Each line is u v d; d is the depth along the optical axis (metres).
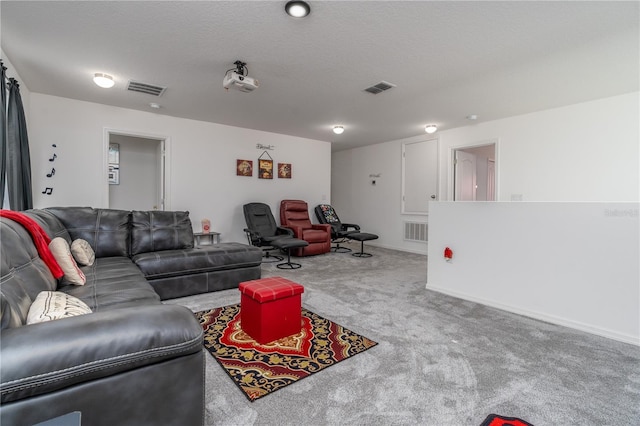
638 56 2.75
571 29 2.31
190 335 1.03
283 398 1.48
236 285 3.36
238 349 1.97
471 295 3.00
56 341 0.85
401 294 3.19
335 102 4.04
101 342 0.89
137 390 0.96
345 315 2.58
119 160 5.53
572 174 4.16
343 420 1.33
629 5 2.02
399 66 2.96
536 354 1.93
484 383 1.62
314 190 6.58
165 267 2.88
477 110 4.39
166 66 3.00
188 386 1.05
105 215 3.13
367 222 7.21
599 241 2.26
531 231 2.60
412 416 1.36
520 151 4.64
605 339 2.16
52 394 0.84
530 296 2.60
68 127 4.01
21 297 1.15
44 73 3.19
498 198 4.89
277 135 6.00
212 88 3.59
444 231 3.23
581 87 3.51
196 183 5.07
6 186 2.71
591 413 1.39
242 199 5.57
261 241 4.83
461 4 2.02
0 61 2.42
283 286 2.19
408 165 6.31
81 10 2.11
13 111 2.76
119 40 2.51
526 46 2.57
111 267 2.51
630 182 3.72
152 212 3.46
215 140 5.23
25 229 1.68
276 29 2.33
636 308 2.10
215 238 5.20
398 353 1.93
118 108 4.36
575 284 2.37
